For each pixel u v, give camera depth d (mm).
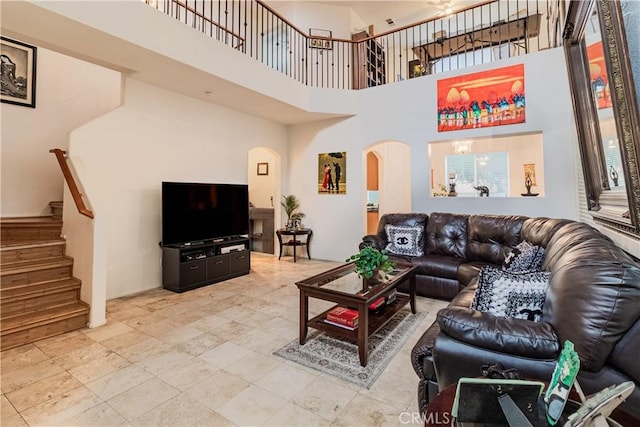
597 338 1194
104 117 3732
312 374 2168
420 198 5105
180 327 2957
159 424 1701
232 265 4785
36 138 4305
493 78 4512
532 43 7309
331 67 6766
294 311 3379
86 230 3094
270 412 1792
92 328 2928
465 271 3418
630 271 1229
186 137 4617
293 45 6605
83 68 4754
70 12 2592
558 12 4191
